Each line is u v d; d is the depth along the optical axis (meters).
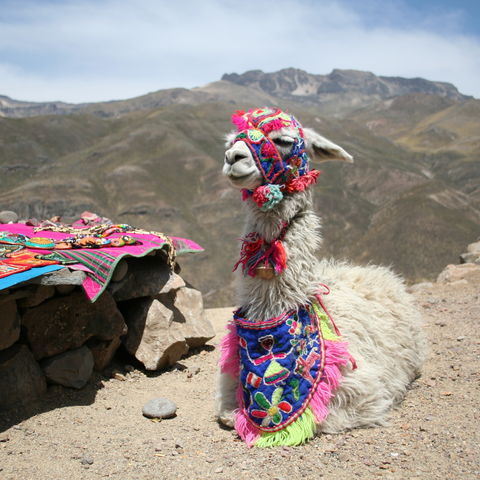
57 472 3.36
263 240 4.00
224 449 3.69
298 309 3.97
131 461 3.51
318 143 4.20
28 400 4.48
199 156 186.50
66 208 138.62
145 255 5.42
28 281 4.12
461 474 3.12
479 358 5.45
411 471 3.21
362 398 3.96
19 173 170.25
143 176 163.50
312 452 3.58
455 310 7.48
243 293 4.07
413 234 113.88
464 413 4.07
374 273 5.01
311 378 3.84
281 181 3.94
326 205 144.00
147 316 5.47
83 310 4.93
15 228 6.57
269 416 3.79
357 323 4.22
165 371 5.52
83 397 4.75
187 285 6.38
